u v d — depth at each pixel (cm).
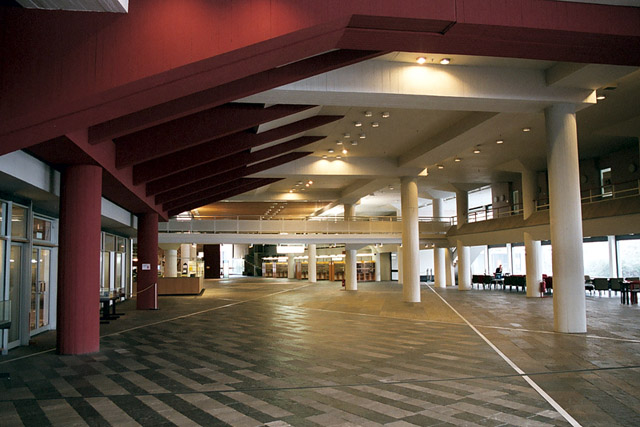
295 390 671
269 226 2878
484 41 784
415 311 1784
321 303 2186
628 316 1526
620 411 562
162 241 2720
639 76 1272
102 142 976
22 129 576
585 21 781
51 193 1045
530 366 814
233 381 727
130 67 559
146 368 829
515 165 2480
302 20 616
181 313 1789
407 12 672
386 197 3706
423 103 1204
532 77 1212
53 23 551
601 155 2314
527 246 2484
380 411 570
